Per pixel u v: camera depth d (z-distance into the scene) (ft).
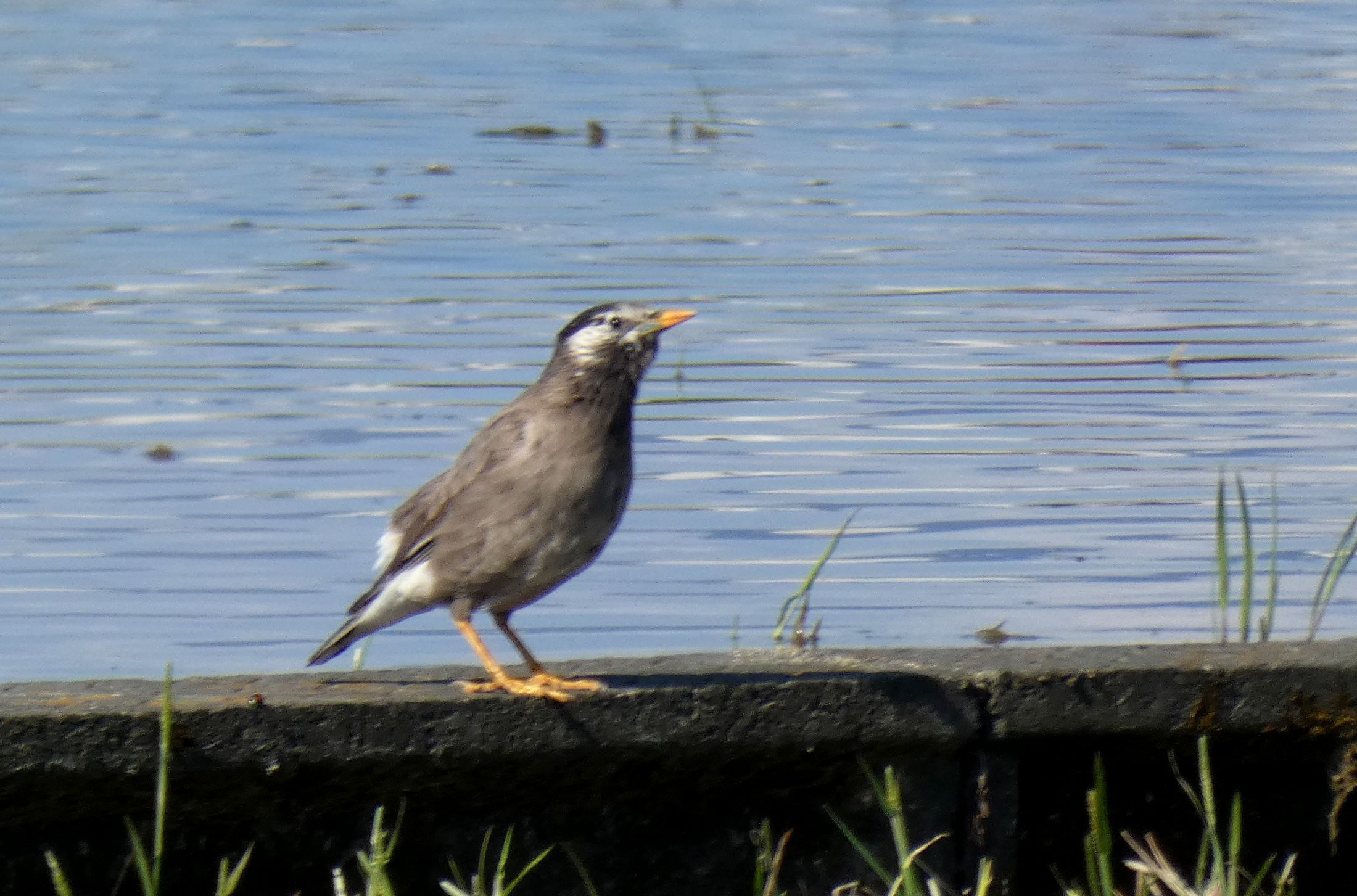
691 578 38.65
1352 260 61.72
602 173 72.33
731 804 23.30
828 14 108.06
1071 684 23.48
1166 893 24.09
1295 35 103.09
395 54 94.79
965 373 50.67
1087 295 57.93
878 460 44.86
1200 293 57.98
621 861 23.11
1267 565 39.55
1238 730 23.88
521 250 61.16
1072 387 49.83
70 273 58.18
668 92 87.35
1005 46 99.45
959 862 23.70
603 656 33.63
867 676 23.17
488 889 22.79
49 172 70.79
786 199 68.49
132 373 49.26
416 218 65.10
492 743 22.26
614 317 25.18
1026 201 68.69
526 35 100.48
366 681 23.32
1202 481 43.80
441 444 44.86
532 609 37.27
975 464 44.60
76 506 41.04
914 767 23.48
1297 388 49.83
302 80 88.48
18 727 21.01
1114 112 83.71
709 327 54.08
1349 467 44.78
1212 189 70.64
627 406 25.41
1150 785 24.16
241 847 22.16
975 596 37.81
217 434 45.27
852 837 22.45
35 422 45.85
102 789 21.43
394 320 53.93
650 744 22.62
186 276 57.98
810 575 35.32
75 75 88.89
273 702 21.80
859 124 81.35
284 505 41.37
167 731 20.68
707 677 23.21
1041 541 40.57
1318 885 24.76
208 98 84.48
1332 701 23.89
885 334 53.83
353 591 37.45
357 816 22.38
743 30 103.14
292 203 66.85
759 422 47.14
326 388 48.42
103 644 34.94
